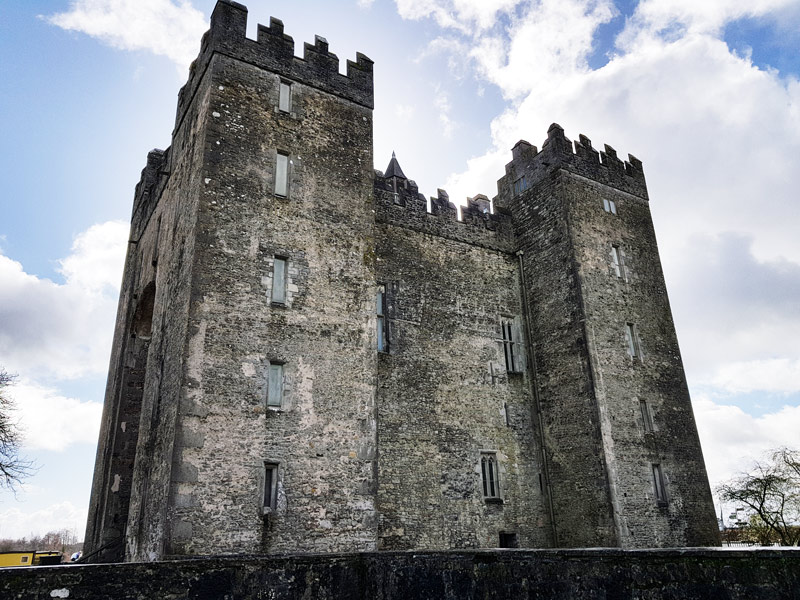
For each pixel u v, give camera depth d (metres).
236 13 16.89
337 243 16.45
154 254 19.83
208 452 12.99
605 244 21.64
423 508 17.48
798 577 5.32
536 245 22.08
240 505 12.98
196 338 13.64
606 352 19.77
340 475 14.46
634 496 18.25
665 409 20.42
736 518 25.72
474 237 21.95
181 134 18.08
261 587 8.60
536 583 7.54
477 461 19.00
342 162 17.39
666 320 22.08
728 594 5.83
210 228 14.58
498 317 21.45
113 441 20.23
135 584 7.61
